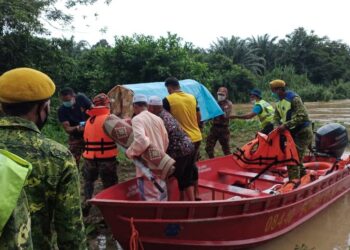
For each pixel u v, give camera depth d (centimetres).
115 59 2078
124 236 476
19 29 1388
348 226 660
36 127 209
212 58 3866
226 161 764
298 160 662
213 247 500
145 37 2125
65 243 209
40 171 200
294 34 5784
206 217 478
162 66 2033
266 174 770
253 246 558
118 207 450
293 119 653
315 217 698
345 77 5816
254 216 522
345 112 2611
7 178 152
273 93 685
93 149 580
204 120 925
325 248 573
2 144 198
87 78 1984
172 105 595
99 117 579
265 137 688
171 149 525
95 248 534
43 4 1451
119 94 942
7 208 148
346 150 1179
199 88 1002
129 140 509
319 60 5672
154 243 471
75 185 210
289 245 583
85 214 606
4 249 150
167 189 541
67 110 668
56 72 1540
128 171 904
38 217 202
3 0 1314
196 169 565
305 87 4631
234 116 891
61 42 1524
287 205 575
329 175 674
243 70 3809
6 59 1407
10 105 207
